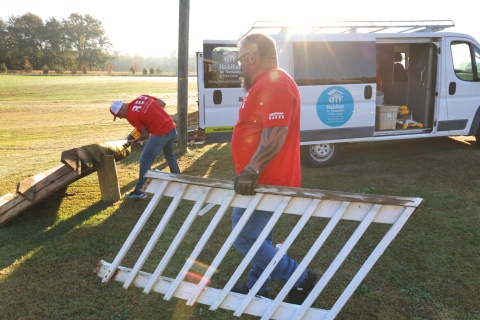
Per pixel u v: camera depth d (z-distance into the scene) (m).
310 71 6.05
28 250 3.76
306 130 6.15
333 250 3.65
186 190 2.64
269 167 2.44
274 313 2.54
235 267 3.39
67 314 2.79
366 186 5.46
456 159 6.77
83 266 3.44
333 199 2.23
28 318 2.76
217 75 6.04
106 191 5.05
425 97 7.01
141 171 4.94
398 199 2.14
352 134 6.37
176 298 2.92
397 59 7.65
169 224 4.34
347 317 2.71
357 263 3.41
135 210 4.77
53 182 4.30
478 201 4.79
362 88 6.27
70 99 21.58
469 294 2.94
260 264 2.62
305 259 2.39
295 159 2.53
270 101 2.21
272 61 2.38
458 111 6.89
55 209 4.85
